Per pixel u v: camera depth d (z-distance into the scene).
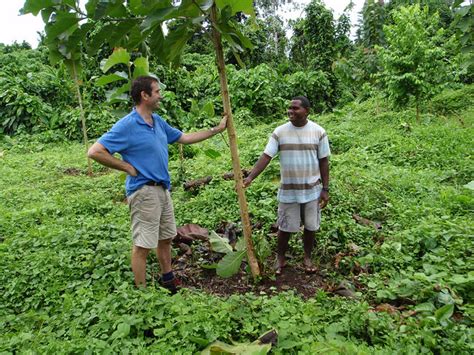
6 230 5.16
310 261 4.04
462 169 6.29
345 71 14.79
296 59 23.50
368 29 15.70
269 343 2.55
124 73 5.32
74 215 5.72
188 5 2.95
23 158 10.00
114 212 5.70
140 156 3.45
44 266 3.94
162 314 2.94
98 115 12.69
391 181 6.06
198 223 5.12
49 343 2.71
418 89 9.79
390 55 9.88
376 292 3.40
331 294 3.58
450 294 3.13
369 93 14.31
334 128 10.14
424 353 2.47
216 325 2.79
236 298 3.16
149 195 3.46
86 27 3.06
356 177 6.17
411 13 9.98
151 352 2.55
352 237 4.42
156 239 3.54
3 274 3.89
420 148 7.54
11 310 3.47
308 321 2.81
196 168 7.61
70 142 12.38
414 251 3.97
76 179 7.80
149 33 3.23
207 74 16.05
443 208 4.97
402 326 2.71
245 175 6.51
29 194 6.84
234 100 14.72
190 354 2.51
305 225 3.94
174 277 3.86
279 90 16.20
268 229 4.79
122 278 3.79
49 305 3.51
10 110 12.90
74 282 3.71
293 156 3.74
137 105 3.52
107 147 3.32
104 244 4.24
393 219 4.95
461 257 3.73
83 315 3.06
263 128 11.50
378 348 2.54
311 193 3.82
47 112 13.34
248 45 3.34
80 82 8.55
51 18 3.18
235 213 5.24
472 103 11.65
